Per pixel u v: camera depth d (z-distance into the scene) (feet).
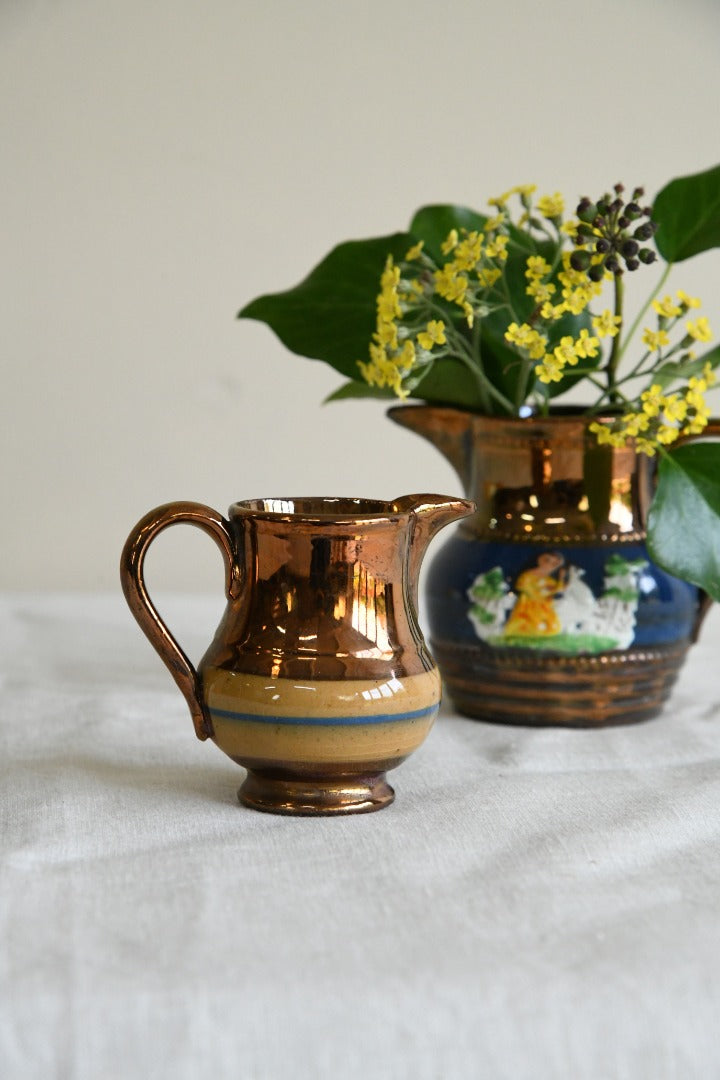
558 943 1.87
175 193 6.33
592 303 6.55
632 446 3.09
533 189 3.06
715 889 2.09
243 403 6.55
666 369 3.18
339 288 3.37
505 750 2.93
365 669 2.38
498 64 6.36
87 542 6.62
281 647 2.39
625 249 2.83
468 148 6.42
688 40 6.42
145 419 6.53
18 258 6.31
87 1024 1.68
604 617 3.05
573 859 2.21
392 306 2.91
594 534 3.08
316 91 6.31
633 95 6.45
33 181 6.25
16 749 2.89
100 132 6.24
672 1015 1.73
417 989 1.72
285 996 1.71
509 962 1.80
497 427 3.10
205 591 6.69
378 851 2.25
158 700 3.35
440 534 5.77
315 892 2.06
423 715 2.45
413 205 6.44
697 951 1.84
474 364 3.09
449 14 6.30
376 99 6.34
